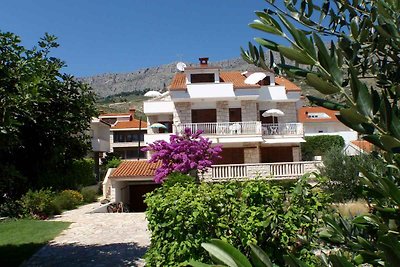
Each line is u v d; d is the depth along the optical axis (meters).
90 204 29.28
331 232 2.40
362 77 1.86
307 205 6.05
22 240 14.63
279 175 26.62
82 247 13.41
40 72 7.98
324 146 39.69
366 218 1.96
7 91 7.14
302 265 1.27
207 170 24.64
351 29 1.68
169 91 31.09
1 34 7.49
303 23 1.86
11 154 8.55
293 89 31.58
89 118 9.64
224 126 30.06
